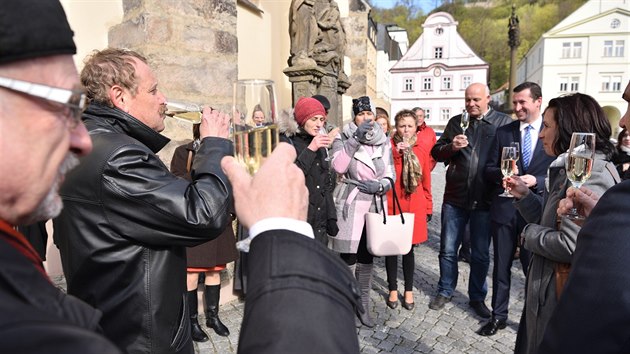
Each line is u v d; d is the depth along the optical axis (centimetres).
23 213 63
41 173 62
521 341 195
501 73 5703
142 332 135
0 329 42
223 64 365
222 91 366
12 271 52
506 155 278
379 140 344
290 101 721
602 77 4222
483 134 370
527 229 182
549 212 184
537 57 4562
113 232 132
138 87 147
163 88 324
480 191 368
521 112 338
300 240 69
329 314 62
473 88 372
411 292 389
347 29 1011
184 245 135
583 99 191
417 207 393
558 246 158
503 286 341
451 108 4522
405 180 382
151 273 135
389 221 333
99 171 128
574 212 157
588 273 94
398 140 401
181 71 335
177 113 175
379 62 3788
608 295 89
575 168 160
